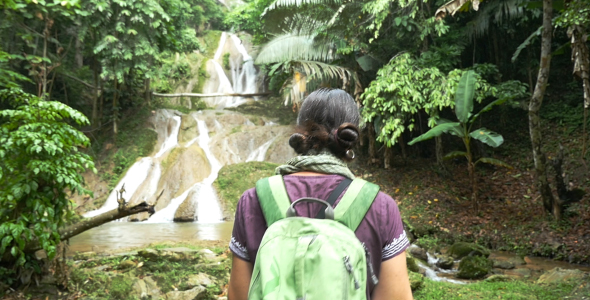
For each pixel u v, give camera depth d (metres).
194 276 5.64
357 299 1.21
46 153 5.21
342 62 15.38
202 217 15.17
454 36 14.25
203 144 19.78
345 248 1.25
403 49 14.86
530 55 16.08
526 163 14.45
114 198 16.72
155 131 21.06
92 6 16.52
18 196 4.84
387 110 13.23
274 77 18.05
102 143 20.41
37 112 5.25
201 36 31.42
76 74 22.00
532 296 5.83
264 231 1.46
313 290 1.18
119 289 5.19
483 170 14.82
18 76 7.25
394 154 17.27
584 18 8.49
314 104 1.62
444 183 14.30
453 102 12.12
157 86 25.39
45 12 15.61
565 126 15.47
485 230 11.05
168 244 8.62
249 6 24.64
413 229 11.11
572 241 9.59
